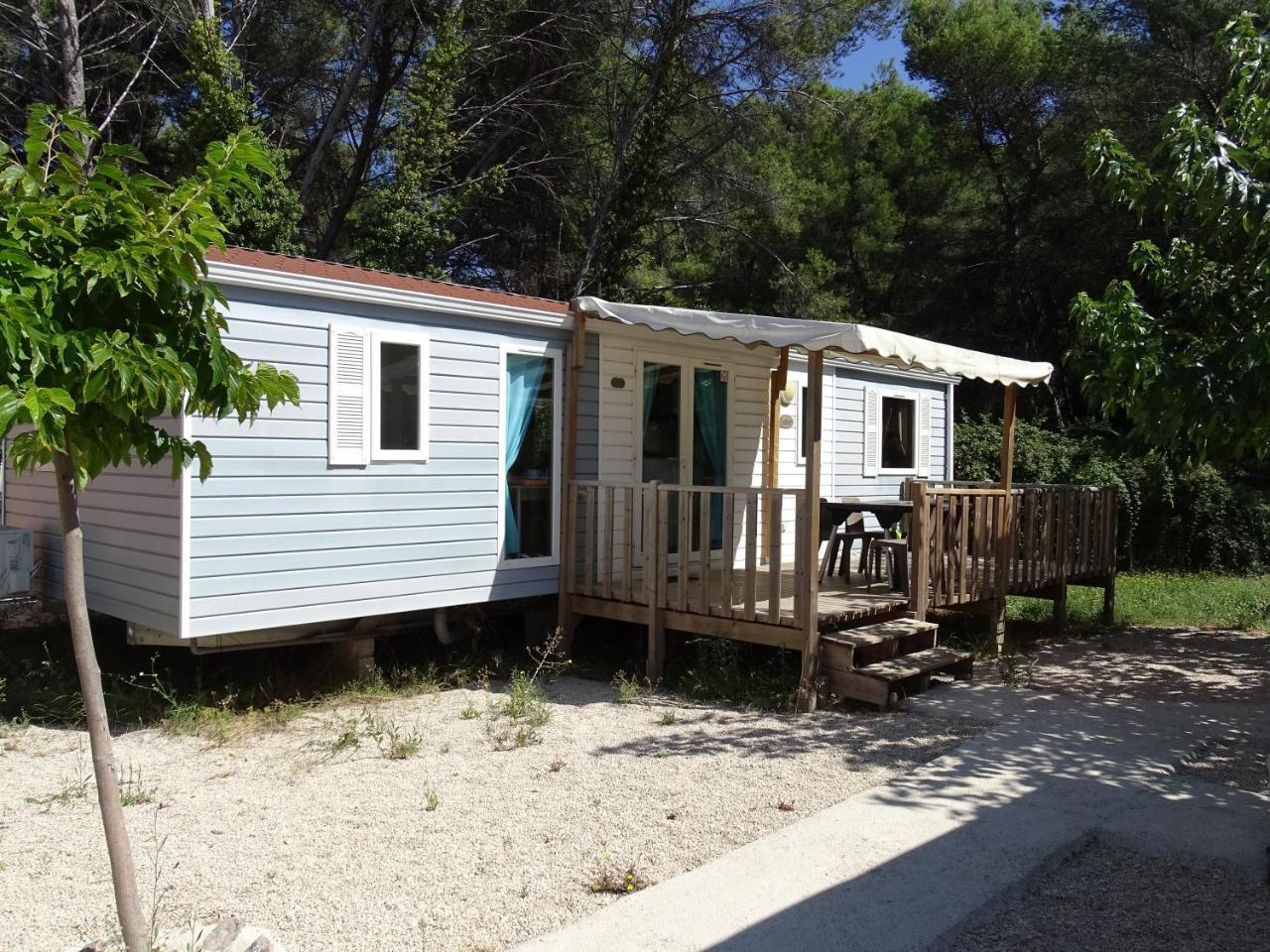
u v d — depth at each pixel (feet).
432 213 59.47
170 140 63.46
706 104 67.97
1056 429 68.49
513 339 26.53
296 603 22.40
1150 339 25.52
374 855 14.29
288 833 15.17
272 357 21.81
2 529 28.45
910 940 11.50
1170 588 44.80
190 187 9.87
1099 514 35.12
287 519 22.22
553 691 24.67
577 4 63.93
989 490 28.76
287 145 67.92
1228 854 14.21
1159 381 23.71
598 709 22.81
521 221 71.26
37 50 55.26
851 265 81.10
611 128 67.00
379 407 23.67
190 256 10.02
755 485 34.01
